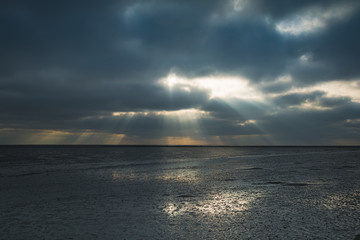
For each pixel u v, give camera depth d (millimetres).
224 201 15812
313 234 9891
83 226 11195
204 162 50594
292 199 16203
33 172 32500
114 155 83500
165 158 66188
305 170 33750
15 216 12805
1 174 30391
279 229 10516
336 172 31156
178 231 10492
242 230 10484
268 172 31719
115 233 10328
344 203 15000
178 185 22062
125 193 18578
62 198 16969
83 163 48094
